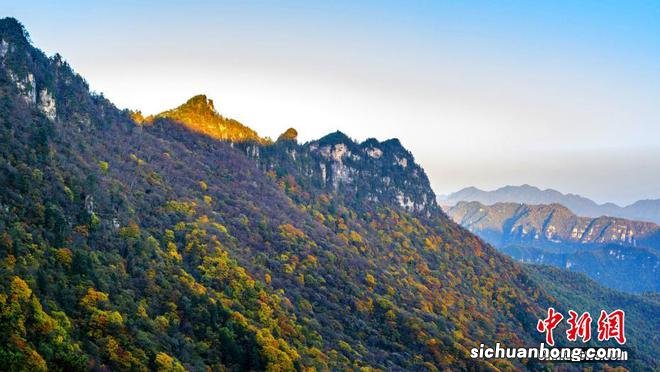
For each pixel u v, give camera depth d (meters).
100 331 136.88
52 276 143.88
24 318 122.31
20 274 134.38
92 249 167.50
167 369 137.75
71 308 139.25
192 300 173.62
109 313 141.62
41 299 133.25
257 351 167.12
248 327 174.88
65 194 177.62
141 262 178.38
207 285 193.25
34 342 120.88
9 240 141.88
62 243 157.25
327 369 180.25
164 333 152.50
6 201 156.62
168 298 168.88
